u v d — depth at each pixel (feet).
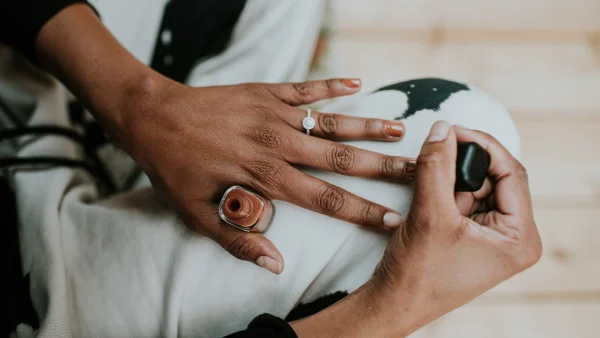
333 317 1.57
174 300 1.68
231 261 1.74
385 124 1.75
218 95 1.92
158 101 1.92
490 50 3.99
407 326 1.57
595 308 3.24
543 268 3.35
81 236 1.89
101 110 2.01
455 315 3.24
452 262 1.49
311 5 2.55
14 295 1.73
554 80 3.91
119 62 2.04
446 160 1.40
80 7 2.14
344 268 1.74
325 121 1.81
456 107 1.78
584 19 4.10
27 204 1.97
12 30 2.09
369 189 1.74
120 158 2.65
